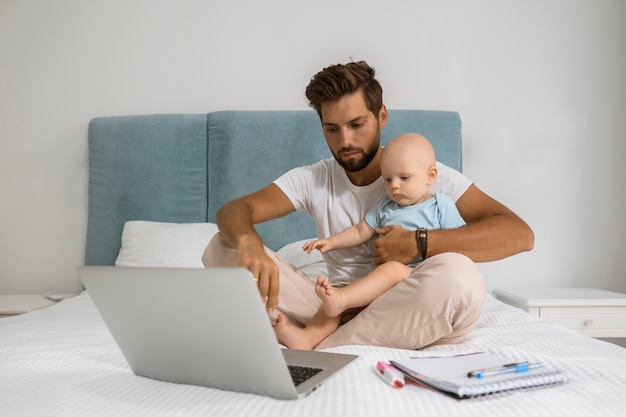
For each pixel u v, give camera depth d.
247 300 0.83
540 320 1.65
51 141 3.00
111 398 0.91
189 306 0.88
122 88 2.98
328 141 1.57
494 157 2.87
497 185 2.87
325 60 2.92
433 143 2.75
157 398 0.91
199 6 2.95
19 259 3.00
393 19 2.89
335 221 1.67
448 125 2.77
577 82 2.84
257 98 2.94
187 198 2.85
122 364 1.14
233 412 0.83
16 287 2.99
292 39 2.92
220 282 0.83
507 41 2.86
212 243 1.51
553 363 1.09
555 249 2.84
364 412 0.81
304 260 2.48
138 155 2.86
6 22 3.00
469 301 1.21
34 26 3.00
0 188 3.01
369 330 1.29
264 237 2.75
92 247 2.88
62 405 0.87
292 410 0.83
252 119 2.81
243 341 0.87
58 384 0.99
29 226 3.00
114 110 2.98
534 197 2.85
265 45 2.93
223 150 2.82
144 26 2.97
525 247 1.49
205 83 2.96
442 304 1.21
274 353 0.86
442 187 1.67
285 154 2.79
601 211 2.83
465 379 0.90
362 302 1.34
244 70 2.94
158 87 2.97
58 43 3.00
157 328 0.95
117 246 2.85
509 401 0.87
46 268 2.99
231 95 2.95
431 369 0.96
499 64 2.86
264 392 0.91
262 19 2.93
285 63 2.93
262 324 0.84
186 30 2.96
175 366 0.98
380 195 1.64
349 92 1.47
